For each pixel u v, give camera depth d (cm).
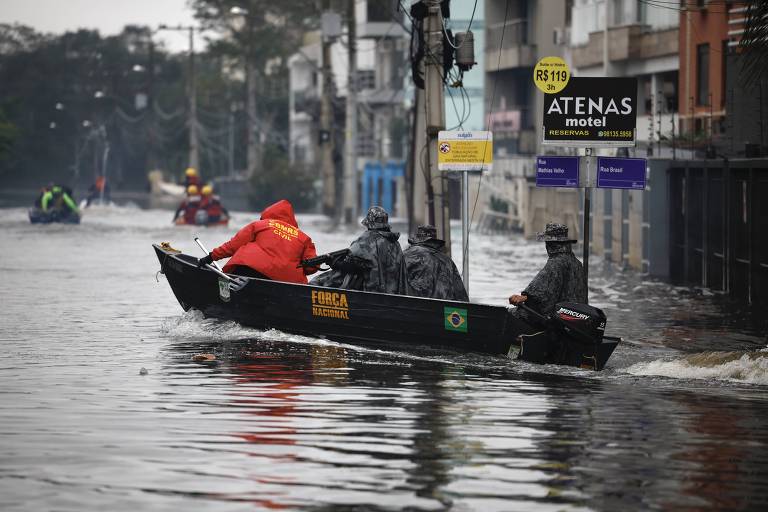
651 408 2773
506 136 14175
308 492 2031
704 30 8862
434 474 2147
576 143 4000
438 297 3903
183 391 2973
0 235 11112
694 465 2223
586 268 4050
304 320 3925
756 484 2094
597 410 2745
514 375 3262
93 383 3097
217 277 4128
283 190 19012
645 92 10812
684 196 6625
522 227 11525
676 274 6794
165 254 4381
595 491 2044
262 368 3359
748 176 5431
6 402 2819
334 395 2920
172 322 4391
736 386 3108
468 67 5019
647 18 10375
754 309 5106
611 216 8169
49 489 2044
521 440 2417
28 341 3969
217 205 12669
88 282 6316
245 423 2570
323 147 14988
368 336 3766
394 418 2631
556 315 3388
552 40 13850
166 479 2109
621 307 5188
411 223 7688
